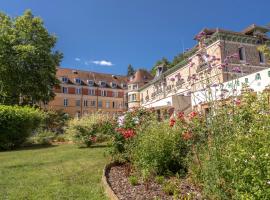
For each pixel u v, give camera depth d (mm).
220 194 3873
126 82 70188
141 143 6867
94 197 5336
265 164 2934
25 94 32438
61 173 7676
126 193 5223
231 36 22594
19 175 7645
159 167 6289
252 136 3381
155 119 8406
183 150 6426
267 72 11984
